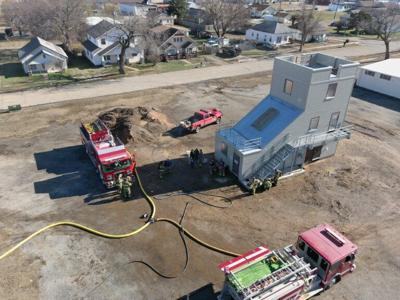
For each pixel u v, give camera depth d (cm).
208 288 1748
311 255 1719
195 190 2544
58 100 4281
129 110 3562
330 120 2831
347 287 1769
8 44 7419
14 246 1983
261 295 1476
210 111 3650
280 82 2766
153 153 3041
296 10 14100
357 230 2177
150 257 1934
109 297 1688
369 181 2709
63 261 1894
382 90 4738
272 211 2330
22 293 1698
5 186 2533
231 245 2031
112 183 2502
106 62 5994
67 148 3106
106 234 2084
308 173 2800
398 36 9456
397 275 1859
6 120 3669
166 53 6450
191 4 11850
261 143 2614
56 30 6550
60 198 2420
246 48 7412
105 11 10838
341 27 10175
